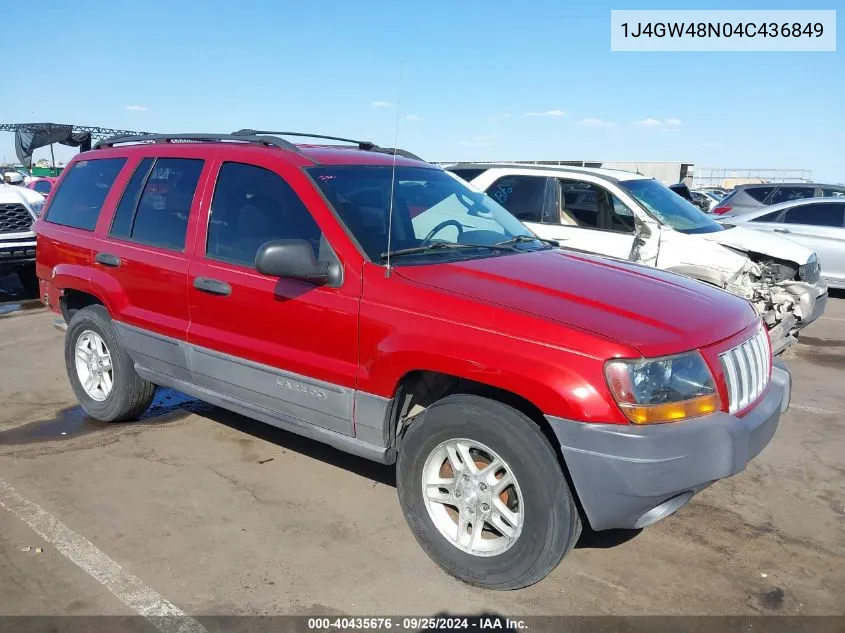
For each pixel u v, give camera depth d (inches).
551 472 113.6
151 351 175.9
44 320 334.6
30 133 767.1
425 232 151.3
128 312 178.5
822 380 256.2
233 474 169.5
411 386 134.3
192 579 126.8
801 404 228.1
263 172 155.9
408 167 170.7
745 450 116.1
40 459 176.7
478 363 116.1
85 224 195.5
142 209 180.1
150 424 201.5
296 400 145.1
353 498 158.2
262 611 118.3
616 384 108.4
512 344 114.4
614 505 111.3
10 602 119.6
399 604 120.9
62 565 130.4
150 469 171.6
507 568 120.6
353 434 138.3
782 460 183.2
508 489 122.6
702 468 111.3
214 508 152.7
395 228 145.7
